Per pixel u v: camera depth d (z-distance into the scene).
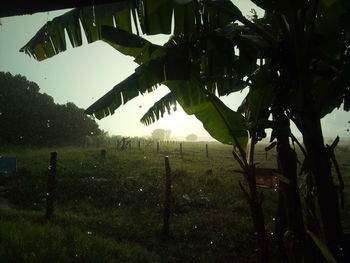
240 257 7.00
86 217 9.86
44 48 3.35
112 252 6.46
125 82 3.93
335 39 3.79
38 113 40.56
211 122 4.46
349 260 2.97
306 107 3.13
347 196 11.76
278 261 6.16
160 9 2.92
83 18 3.05
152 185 14.90
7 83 40.62
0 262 5.17
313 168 3.14
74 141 43.84
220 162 26.17
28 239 6.26
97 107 3.91
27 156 23.52
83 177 16.16
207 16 3.60
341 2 3.48
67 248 6.17
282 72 3.27
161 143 54.53
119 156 24.97
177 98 4.44
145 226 9.28
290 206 3.37
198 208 11.85
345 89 3.65
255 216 3.40
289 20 3.02
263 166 24.61
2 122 36.81
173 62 3.27
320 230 3.35
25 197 12.60
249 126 3.52
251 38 3.42
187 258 6.93
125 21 3.24
